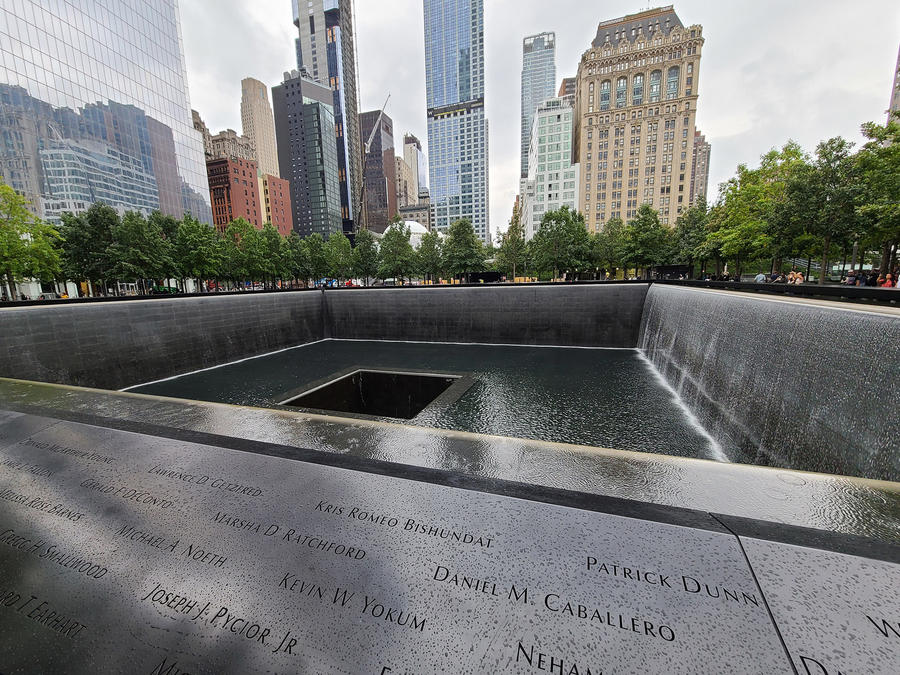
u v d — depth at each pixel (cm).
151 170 4925
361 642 117
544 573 137
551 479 208
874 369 446
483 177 16150
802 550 141
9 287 2578
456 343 1919
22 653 121
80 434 271
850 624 115
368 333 2097
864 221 1641
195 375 1402
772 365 648
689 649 110
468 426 834
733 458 719
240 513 178
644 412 916
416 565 143
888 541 147
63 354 1078
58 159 3950
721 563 137
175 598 136
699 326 973
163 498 193
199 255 3144
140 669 114
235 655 116
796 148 2409
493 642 115
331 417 327
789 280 1988
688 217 3616
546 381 1177
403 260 3881
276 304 1847
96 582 144
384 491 190
